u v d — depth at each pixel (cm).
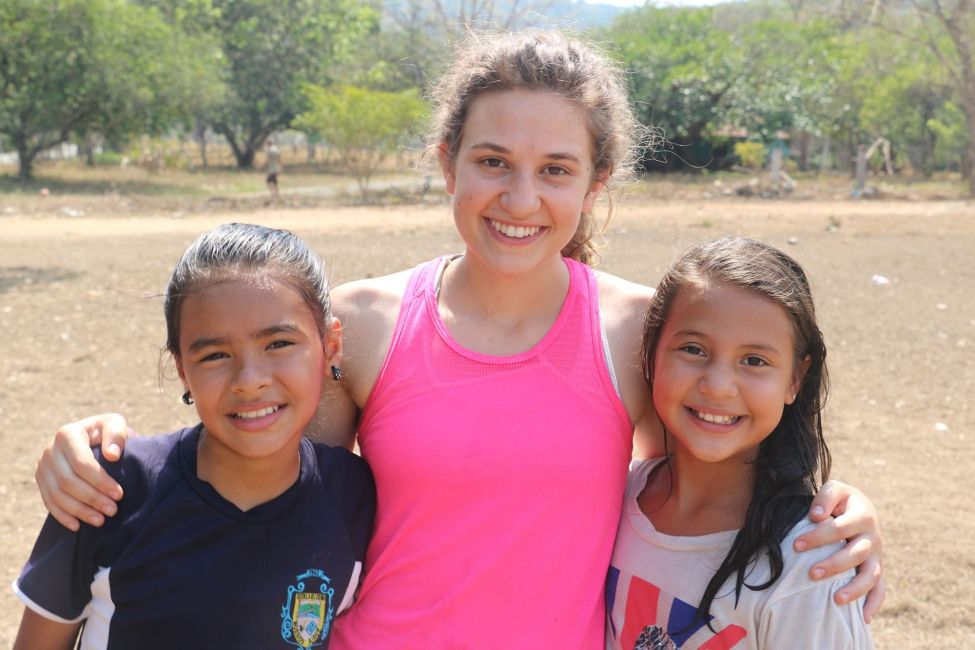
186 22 3919
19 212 1877
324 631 201
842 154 4128
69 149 5203
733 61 3259
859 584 195
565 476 208
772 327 209
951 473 606
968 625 431
